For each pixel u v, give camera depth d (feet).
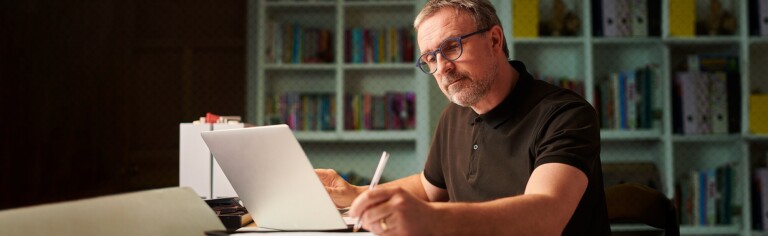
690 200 11.64
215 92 13.89
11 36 14.92
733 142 12.07
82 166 14.49
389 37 12.60
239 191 4.02
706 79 11.53
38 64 14.87
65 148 14.65
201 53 13.99
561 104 4.25
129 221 2.86
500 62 4.65
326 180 4.96
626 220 5.01
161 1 14.20
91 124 14.46
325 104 12.51
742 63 11.54
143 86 14.15
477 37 4.48
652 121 11.70
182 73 13.99
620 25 11.74
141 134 14.14
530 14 11.78
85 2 14.61
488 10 4.60
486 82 4.49
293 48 12.57
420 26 4.64
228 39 13.92
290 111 12.48
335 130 12.50
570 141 3.72
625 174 11.44
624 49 12.59
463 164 5.00
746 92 11.48
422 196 5.71
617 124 11.71
